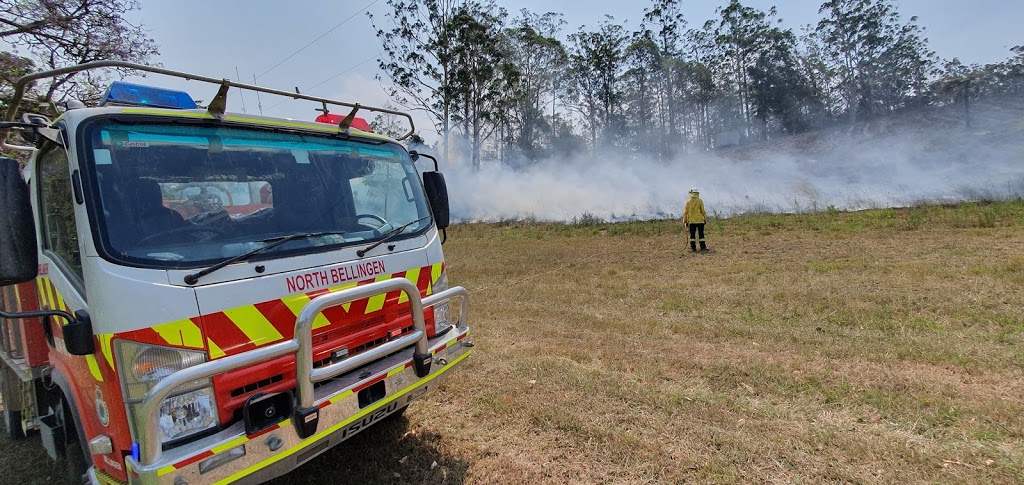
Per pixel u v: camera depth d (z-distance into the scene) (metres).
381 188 3.47
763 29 47.72
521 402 4.41
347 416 2.66
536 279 10.31
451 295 3.42
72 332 2.29
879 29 45.16
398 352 3.13
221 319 2.36
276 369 2.51
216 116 2.77
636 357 5.34
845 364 4.77
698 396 4.30
